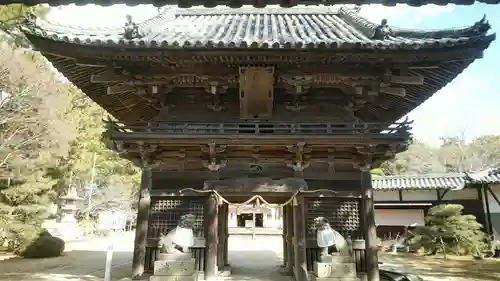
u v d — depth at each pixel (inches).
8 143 695.1
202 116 351.6
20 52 713.6
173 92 354.9
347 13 477.1
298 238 315.9
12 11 629.0
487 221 850.1
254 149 324.5
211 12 509.7
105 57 303.4
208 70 319.0
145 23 399.9
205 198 326.6
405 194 983.0
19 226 628.7
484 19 279.4
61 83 853.2
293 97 349.4
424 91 361.4
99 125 1243.8
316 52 289.1
